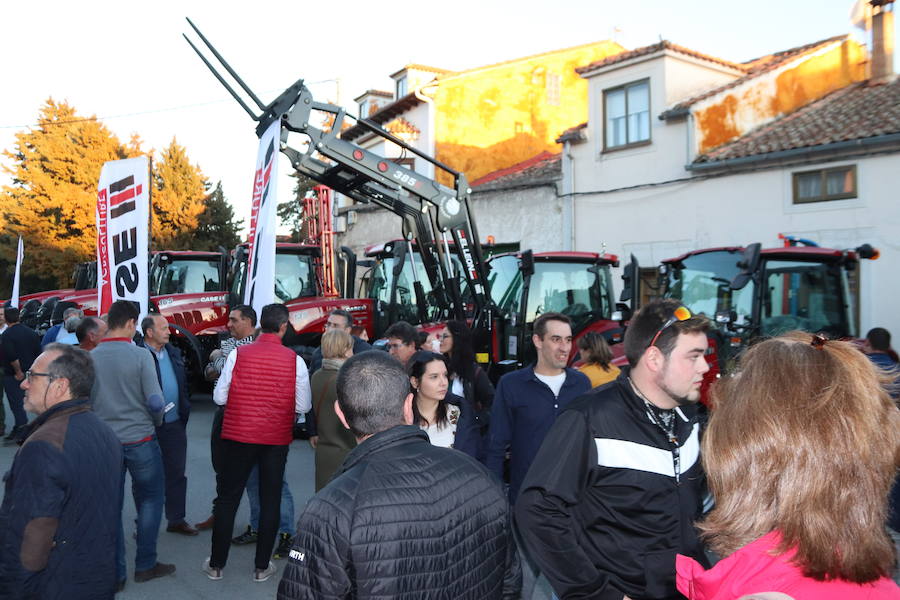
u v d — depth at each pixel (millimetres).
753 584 1275
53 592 2631
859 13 15117
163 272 12539
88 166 32312
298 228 34844
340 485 2000
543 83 23703
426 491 2039
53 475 2613
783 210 12547
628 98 15367
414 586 1938
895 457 1314
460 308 8805
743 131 14578
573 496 2283
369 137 23625
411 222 9234
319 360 6352
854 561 1211
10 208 31750
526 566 4875
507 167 23000
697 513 2357
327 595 1875
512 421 4102
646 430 2328
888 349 6332
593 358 5219
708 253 8141
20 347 8898
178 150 33562
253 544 5402
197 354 11320
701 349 2303
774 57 16656
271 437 4500
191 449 8672
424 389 4078
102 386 4457
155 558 4727
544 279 8609
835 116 13086
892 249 11172
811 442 1274
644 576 2270
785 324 7469
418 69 24297
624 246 15195
